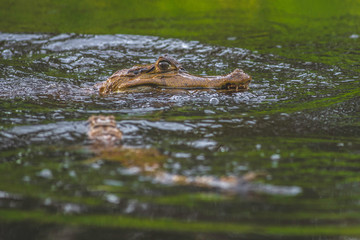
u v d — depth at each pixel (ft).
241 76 39.45
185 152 25.39
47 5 87.04
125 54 57.57
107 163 23.90
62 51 58.54
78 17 78.54
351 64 50.96
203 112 34.04
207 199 20.03
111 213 19.13
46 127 29.84
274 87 42.14
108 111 34.60
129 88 40.96
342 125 30.50
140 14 81.82
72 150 25.73
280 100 37.55
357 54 55.47
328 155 24.95
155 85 40.65
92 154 25.12
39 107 35.81
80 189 21.07
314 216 18.62
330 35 66.18
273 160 24.23
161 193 20.62
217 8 86.94
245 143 26.99
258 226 17.99
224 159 24.35
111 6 87.56
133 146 26.30
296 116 32.68
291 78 45.70
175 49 59.77
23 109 34.99
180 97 38.47
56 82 46.06
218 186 21.03
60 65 52.85
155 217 18.78
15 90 41.68
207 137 28.07
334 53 56.34
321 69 49.14
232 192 20.51
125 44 62.03
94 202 19.97
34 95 40.11
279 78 45.75
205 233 17.61
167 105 36.32
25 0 90.33
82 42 62.39
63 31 68.54
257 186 21.03
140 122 31.04
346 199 19.92
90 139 27.43
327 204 19.51
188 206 19.53
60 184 21.57
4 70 49.96
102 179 22.03
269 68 50.16
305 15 80.59
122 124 30.53
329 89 41.11
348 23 73.61
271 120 31.71
